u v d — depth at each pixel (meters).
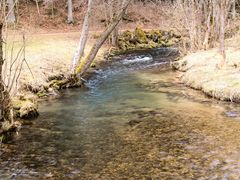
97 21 54.88
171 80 26.83
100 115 17.86
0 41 14.36
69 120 17.00
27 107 17.42
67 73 26.33
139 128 15.71
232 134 14.62
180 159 12.27
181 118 17.06
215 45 33.91
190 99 20.70
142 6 70.12
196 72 25.42
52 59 30.08
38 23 52.84
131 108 19.12
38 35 44.88
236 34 36.97
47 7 58.28
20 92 20.05
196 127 15.66
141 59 39.50
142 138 14.43
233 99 19.67
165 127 15.78
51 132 15.27
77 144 13.86
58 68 28.14
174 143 13.79
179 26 36.00
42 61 28.06
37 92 22.11
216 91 20.67
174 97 21.36
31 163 12.12
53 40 41.12
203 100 20.34
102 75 29.75
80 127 15.95
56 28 55.00
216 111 18.05
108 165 11.91
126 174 11.21
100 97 21.88
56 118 17.34
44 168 11.73
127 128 15.73
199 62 28.31
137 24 65.00
